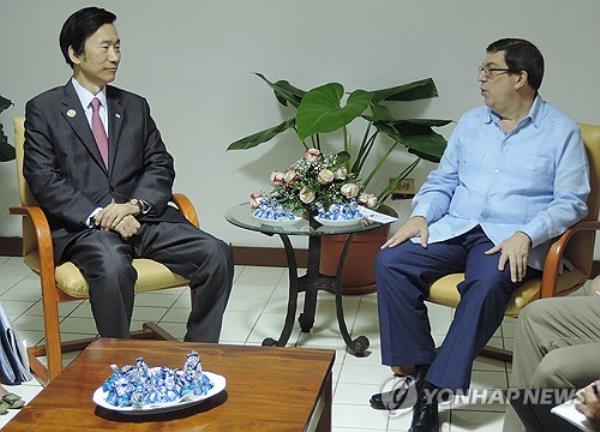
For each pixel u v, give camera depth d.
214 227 4.39
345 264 3.93
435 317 3.77
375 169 3.99
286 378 2.21
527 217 3.01
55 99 3.23
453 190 3.20
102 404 2.04
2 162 4.44
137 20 4.19
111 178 3.25
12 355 2.89
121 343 2.44
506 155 3.04
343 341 3.49
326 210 3.20
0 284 4.16
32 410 2.05
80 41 3.17
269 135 3.89
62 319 3.74
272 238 4.37
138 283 3.07
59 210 3.12
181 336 3.57
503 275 2.81
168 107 4.27
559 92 4.01
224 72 4.20
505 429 2.38
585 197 2.96
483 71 3.02
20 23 4.26
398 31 4.05
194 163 4.32
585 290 4.00
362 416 2.90
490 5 3.96
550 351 2.38
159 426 1.98
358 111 3.41
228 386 2.17
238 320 3.71
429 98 4.03
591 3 3.90
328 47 4.11
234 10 4.12
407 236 3.03
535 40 3.97
